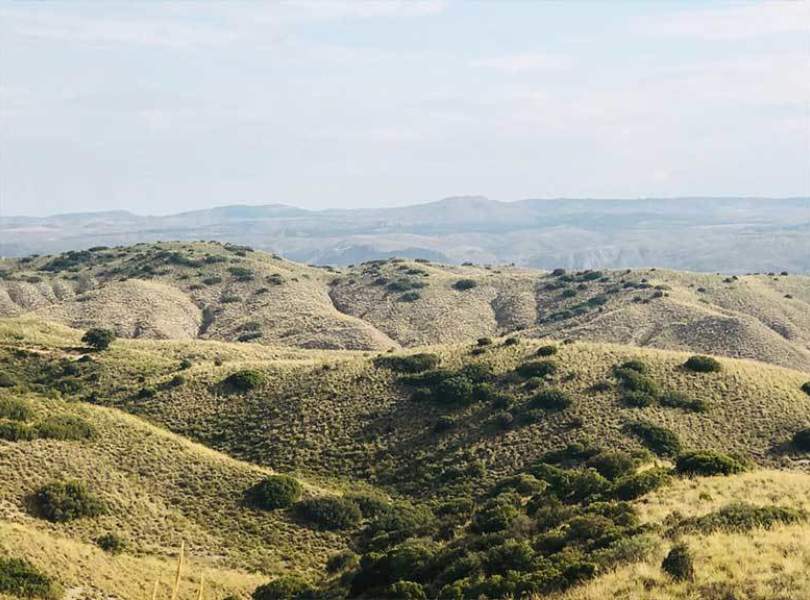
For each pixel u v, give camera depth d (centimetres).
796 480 3153
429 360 7481
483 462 5628
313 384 7188
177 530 4466
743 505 2488
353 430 6372
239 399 7044
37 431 5000
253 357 9600
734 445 5728
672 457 5441
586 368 6962
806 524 2308
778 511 2405
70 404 5819
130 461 5088
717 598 1725
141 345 9606
